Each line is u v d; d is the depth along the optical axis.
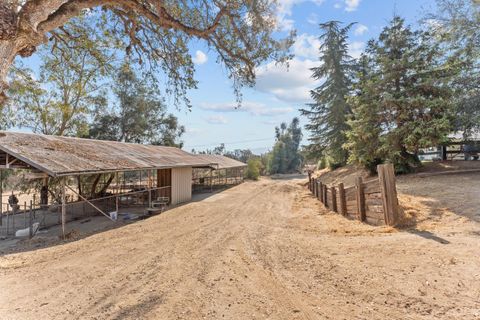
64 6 3.65
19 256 7.88
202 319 3.86
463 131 13.20
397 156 13.72
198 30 5.33
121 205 18.83
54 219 14.57
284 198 19.20
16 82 11.28
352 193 10.23
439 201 8.84
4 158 11.70
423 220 7.71
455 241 5.91
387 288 4.36
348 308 3.93
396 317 3.59
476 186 9.76
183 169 20.16
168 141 33.09
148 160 16.05
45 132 20.62
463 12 12.20
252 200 18.95
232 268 5.93
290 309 4.03
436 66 13.16
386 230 7.52
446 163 14.47
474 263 4.77
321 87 26.38
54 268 6.60
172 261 6.68
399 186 11.84
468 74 12.77
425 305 3.79
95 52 6.86
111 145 16.84
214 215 13.54
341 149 22.92
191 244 8.25
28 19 3.01
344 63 25.09
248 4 5.04
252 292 4.68
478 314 3.46
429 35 13.57
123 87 28.27
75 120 21.77
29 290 5.26
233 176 39.09
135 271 6.09
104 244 8.80
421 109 12.86
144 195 20.33
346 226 8.88
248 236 8.81
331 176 21.86
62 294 5.00
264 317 3.84
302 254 6.50
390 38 14.20
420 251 5.63
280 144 54.81
